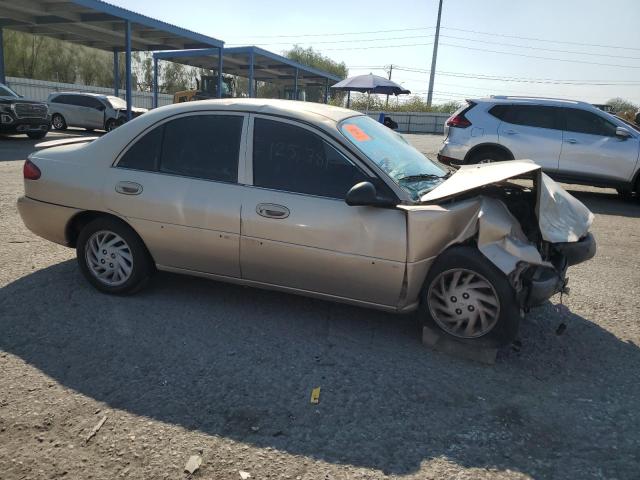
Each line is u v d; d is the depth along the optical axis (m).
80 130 24.20
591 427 2.88
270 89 44.19
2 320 3.88
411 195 3.65
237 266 3.95
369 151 3.81
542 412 3.00
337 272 3.66
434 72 49.12
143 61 49.53
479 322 3.52
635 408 3.08
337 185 3.67
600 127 9.97
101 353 3.47
